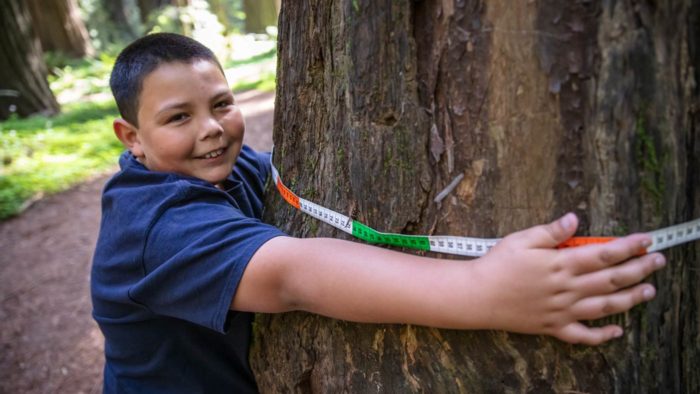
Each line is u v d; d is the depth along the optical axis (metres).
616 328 1.03
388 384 1.28
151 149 1.51
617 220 1.03
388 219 1.21
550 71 1.01
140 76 1.45
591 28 0.98
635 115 1.00
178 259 1.23
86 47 17.12
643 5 0.97
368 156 1.22
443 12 1.09
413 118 1.15
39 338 4.52
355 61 1.20
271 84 10.59
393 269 1.08
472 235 1.12
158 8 18.62
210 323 1.22
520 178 1.07
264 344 1.55
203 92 1.47
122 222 1.40
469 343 1.17
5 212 6.40
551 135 1.04
